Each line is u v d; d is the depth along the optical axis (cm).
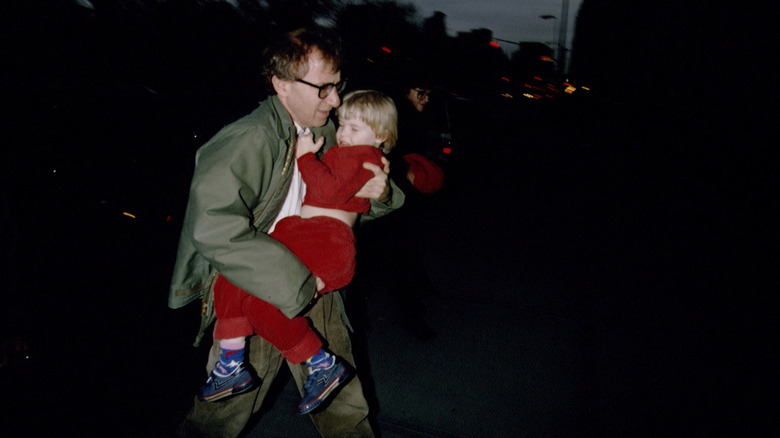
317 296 203
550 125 2595
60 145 326
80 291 322
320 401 204
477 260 568
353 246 203
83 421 268
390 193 230
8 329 251
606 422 311
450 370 354
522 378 350
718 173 1152
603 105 2442
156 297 376
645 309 468
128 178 367
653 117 1895
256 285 176
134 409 283
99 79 447
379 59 475
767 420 320
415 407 314
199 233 170
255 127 180
